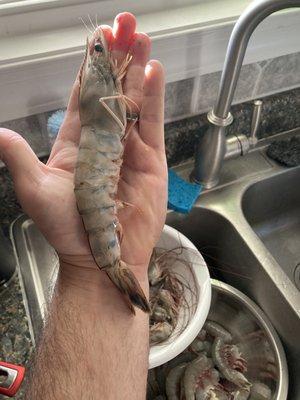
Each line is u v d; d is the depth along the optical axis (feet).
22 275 0.98
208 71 1.07
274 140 1.30
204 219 1.14
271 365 0.94
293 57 1.17
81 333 0.72
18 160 0.68
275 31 1.05
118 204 0.89
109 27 0.87
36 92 0.93
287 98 1.24
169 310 0.96
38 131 1.01
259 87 1.20
